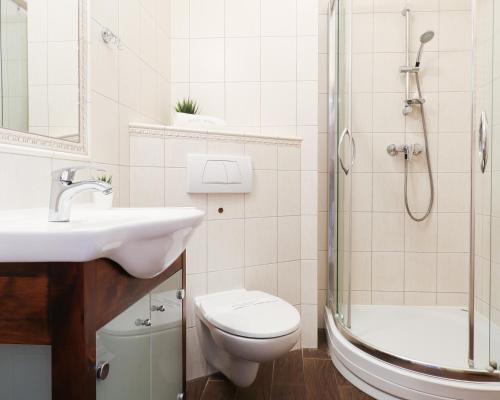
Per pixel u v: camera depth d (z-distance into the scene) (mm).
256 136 1832
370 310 2139
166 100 2021
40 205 961
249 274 1834
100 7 1276
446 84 2094
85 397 523
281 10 2008
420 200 2154
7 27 863
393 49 2107
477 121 1765
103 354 608
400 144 2131
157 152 1596
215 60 2064
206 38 2068
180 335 1105
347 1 1852
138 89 1633
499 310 1693
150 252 658
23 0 915
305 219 1989
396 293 2191
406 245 2176
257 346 1229
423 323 1974
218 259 1747
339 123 1926
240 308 1482
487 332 1806
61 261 498
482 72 1709
